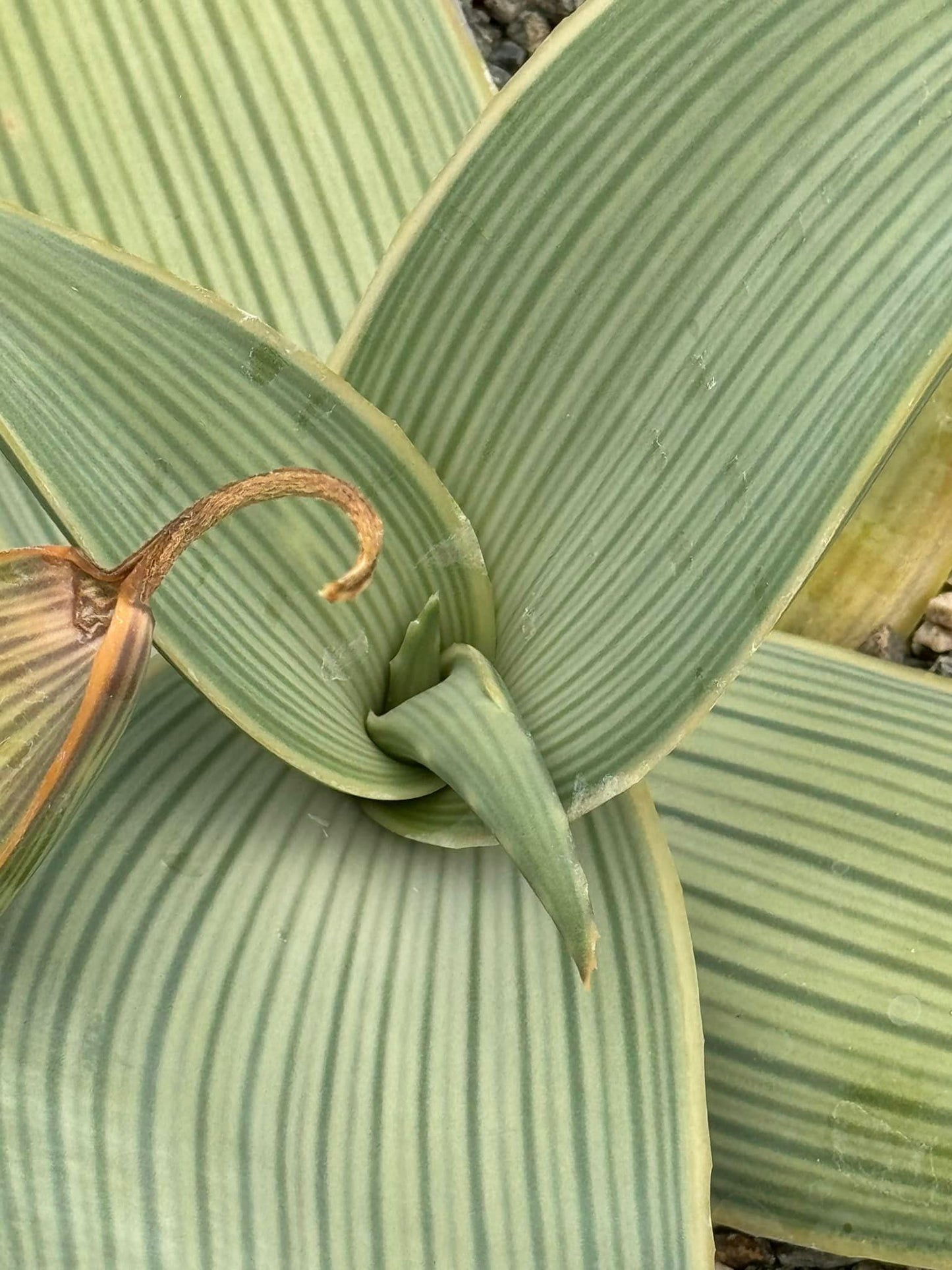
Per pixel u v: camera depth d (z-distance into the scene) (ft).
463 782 0.55
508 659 0.65
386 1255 0.60
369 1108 0.62
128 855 0.62
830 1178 0.76
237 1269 0.57
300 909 0.64
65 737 0.50
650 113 0.59
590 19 0.59
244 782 0.66
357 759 0.62
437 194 0.61
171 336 0.57
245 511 0.60
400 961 0.65
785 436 0.58
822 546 0.56
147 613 0.49
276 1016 0.62
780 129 0.58
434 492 0.62
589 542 0.63
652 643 0.60
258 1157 0.59
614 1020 0.64
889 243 0.56
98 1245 0.56
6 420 0.53
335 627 0.63
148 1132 0.58
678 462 0.61
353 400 0.59
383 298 0.63
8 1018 0.58
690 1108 0.62
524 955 0.65
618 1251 0.61
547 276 0.62
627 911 0.64
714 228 0.59
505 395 0.64
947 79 0.57
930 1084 0.75
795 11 0.58
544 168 0.60
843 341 0.57
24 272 0.55
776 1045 0.76
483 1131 0.62
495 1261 0.61
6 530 0.74
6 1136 0.56
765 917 0.78
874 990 0.77
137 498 0.58
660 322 0.61
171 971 0.61
